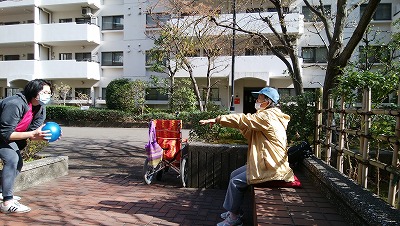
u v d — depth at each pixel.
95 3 20.61
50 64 20.09
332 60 5.30
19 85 21.41
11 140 3.48
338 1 5.50
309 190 3.16
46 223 3.35
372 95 3.66
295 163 4.25
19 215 3.58
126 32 20.72
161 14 15.62
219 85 18.80
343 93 3.51
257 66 16.81
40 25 20.14
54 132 3.75
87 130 15.34
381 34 15.55
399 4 15.73
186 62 13.46
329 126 3.89
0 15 21.83
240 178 3.25
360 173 2.77
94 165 6.76
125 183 5.19
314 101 5.04
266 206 2.65
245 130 3.38
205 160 4.91
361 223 2.05
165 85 17.59
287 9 15.55
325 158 4.02
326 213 2.51
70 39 19.89
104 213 3.70
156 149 4.97
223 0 13.90
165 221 3.49
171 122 5.25
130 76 20.70
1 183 3.96
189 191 4.73
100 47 21.12
